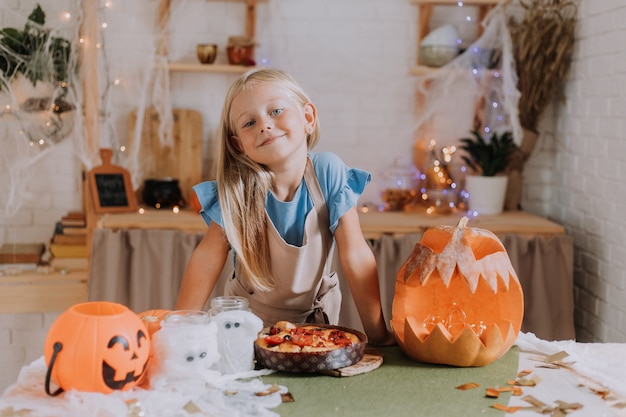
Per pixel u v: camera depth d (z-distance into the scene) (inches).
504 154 129.5
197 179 136.1
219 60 136.1
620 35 108.0
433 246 60.2
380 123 139.1
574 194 126.4
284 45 136.3
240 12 135.3
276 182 61.5
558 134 133.5
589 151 120.1
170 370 48.5
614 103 110.4
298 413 46.3
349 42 136.9
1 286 124.5
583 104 122.1
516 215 129.3
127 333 47.0
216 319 52.3
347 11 136.2
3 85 120.8
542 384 52.6
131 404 44.7
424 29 134.7
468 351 55.0
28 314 135.9
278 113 57.1
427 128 139.0
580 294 123.3
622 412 47.5
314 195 62.6
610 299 112.3
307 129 61.1
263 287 62.3
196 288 62.8
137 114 132.7
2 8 127.4
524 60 128.3
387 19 136.6
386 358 58.3
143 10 132.2
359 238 63.2
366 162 139.6
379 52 137.4
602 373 54.9
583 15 121.6
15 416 43.8
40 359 54.0
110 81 133.0
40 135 127.0
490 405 48.2
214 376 50.4
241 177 60.2
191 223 118.3
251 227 60.7
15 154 132.6
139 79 133.6
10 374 136.9
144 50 132.7
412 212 131.2
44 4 127.3
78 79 126.9
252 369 53.7
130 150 133.3
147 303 117.1
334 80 137.6
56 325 47.5
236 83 58.4
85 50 128.1
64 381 46.6
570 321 118.3
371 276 62.7
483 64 132.3
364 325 63.6
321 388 50.8
